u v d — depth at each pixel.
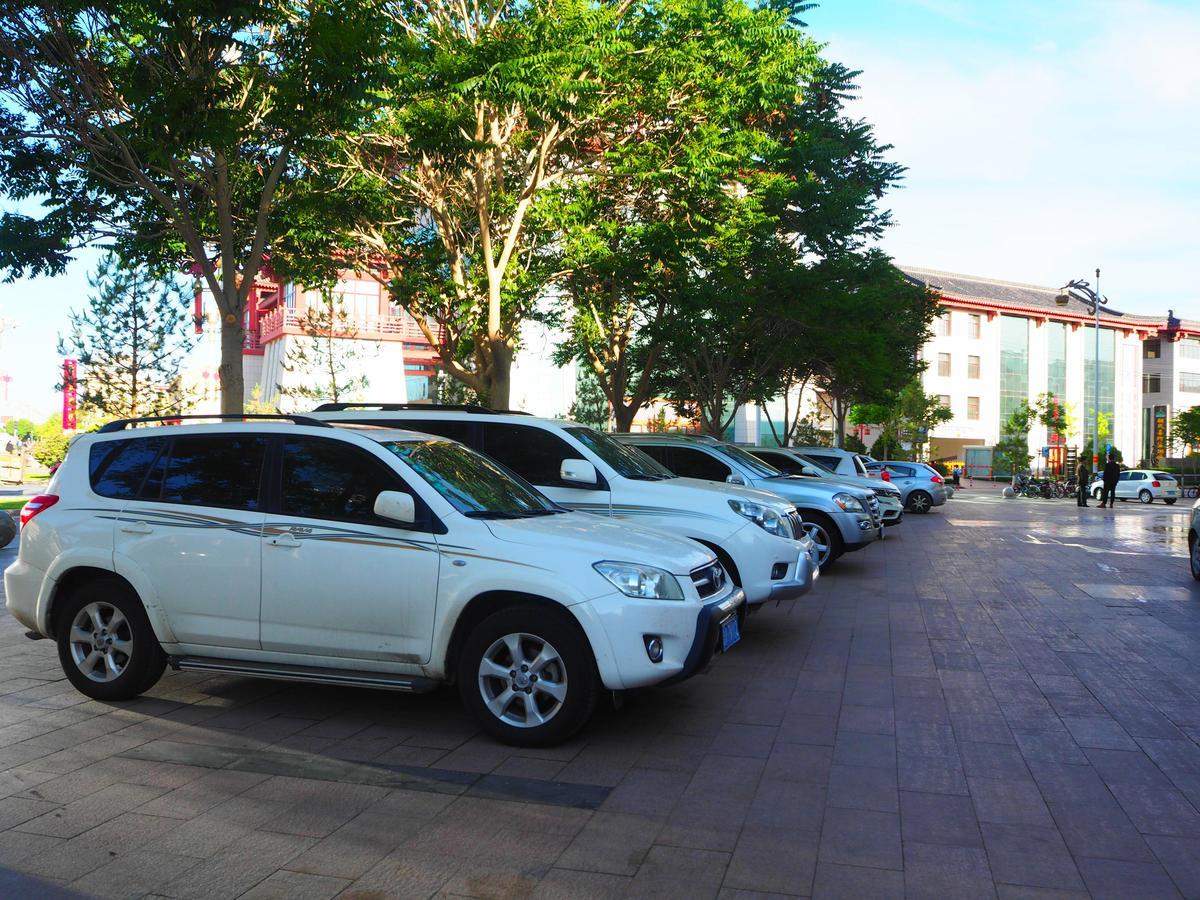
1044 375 76.00
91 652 6.26
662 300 20.83
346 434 5.94
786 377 33.75
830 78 25.69
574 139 17.22
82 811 4.38
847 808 4.50
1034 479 48.88
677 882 3.71
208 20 10.64
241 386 12.32
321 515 5.72
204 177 12.62
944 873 3.83
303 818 4.31
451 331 19.36
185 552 5.90
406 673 5.56
